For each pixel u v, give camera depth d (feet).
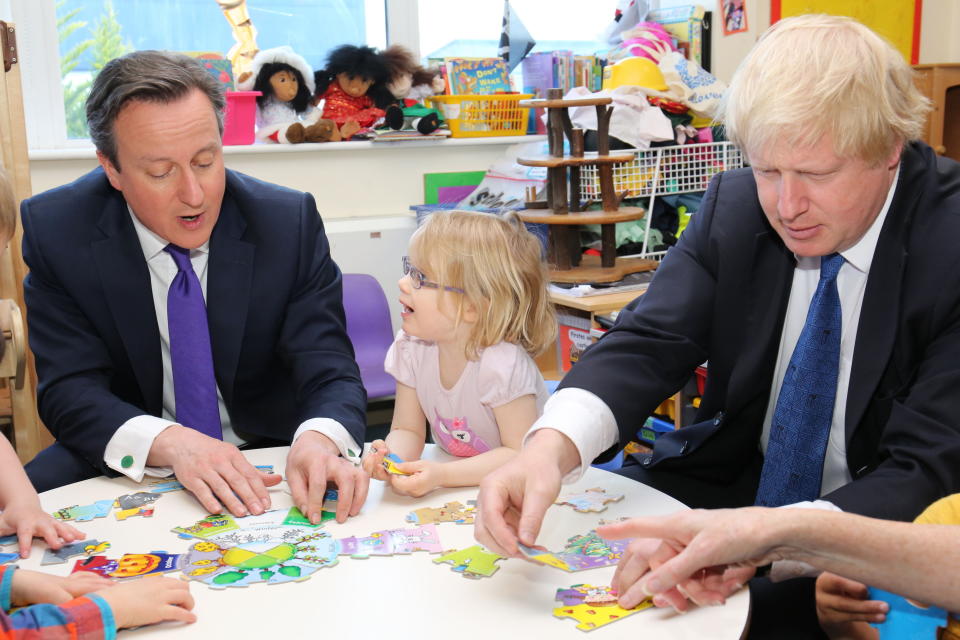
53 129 9.57
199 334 5.16
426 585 3.22
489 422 4.82
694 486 4.91
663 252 10.05
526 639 2.85
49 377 4.99
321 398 5.07
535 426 3.84
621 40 11.41
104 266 5.08
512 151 10.89
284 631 2.93
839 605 3.33
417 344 5.06
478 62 11.02
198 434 4.38
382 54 10.33
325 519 3.86
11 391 6.70
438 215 4.80
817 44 3.57
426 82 10.63
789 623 3.75
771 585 3.99
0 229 4.99
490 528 3.17
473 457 4.34
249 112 9.82
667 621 2.95
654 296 4.68
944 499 3.21
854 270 4.18
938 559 2.75
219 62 9.56
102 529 3.78
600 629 2.90
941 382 3.72
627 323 4.53
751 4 11.15
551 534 3.62
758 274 4.47
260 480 4.13
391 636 2.89
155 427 4.43
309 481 4.00
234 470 4.12
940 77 10.71
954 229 3.90
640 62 10.21
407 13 10.98
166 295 5.31
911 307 3.93
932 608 3.06
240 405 5.54
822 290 4.19
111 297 5.08
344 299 9.30
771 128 3.51
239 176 5.65
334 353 5.41
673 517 2.97
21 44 9.31
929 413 3.70
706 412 4.87
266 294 5.31
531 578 3.26
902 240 3.99
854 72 3.46
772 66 3.60
